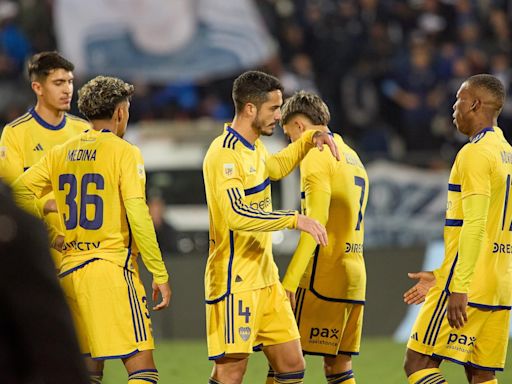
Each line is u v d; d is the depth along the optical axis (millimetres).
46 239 8820
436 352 17922
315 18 54688
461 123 18125
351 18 54688
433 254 35031
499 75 53594
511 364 28281
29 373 8789
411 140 52719
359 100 53531
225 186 17281
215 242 17969
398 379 26562
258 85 17625
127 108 18375
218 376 18016
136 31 52906
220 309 17828
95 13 52781
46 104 20969
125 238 18016
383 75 53594
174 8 52906
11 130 20984
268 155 18469
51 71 20625
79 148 18047
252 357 30469
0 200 8742
